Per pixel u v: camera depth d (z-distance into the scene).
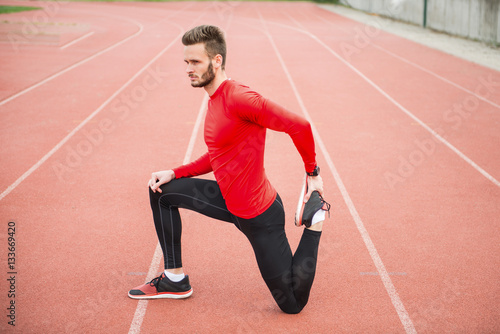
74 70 10.85
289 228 3.98
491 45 14.62
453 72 10.84
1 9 24.30
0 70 10.73
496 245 3.68
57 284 3.16
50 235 3.82
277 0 37.97
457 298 3.01
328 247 3.67
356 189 4.77
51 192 4.67
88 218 4.13
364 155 5.74
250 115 2.38
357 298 3.02
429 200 4.52
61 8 27.36
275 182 4.95
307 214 2.65
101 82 9.71
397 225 4.02
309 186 2.69
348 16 24.83
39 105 7.96
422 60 12.38
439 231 3.92
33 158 5.60
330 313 2.88
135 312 2.88
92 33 17.44
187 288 3.01
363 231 3.92
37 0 31.41
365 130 6.75
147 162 5.51
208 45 2.39
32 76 10.17
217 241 3.76
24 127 6.78
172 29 18.86
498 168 5.33
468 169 5.30
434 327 2.74
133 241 3.76
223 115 2.43
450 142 6.21
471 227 3.98
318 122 7.14
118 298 3.02
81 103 8.12
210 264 3.43
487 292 3.07
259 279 3.25
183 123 7.05
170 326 2.75
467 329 2.72
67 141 6.21
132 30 18.47
